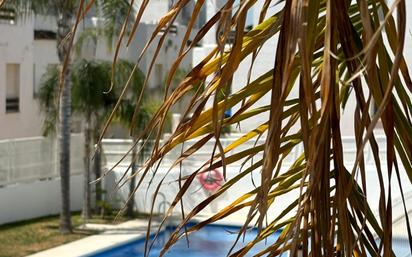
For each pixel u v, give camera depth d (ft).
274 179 6.02
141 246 50.24
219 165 5.62
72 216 58.18
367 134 3.74
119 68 54.03
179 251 48.34
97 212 58.18
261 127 5.80
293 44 3.89
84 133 57.11
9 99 71.15
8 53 69.56
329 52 3.95
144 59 69.00
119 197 57.62
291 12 3.91
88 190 55.57
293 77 5.45
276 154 4.23
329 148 4.70
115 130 67.62
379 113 3.74
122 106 54.13
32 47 72.59
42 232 52.54
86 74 53.98
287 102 5.59
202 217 51.75
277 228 6.31
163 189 55.16
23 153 56.44
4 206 54.80
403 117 5.14
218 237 50.52
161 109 5.21
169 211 5.54
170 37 69.51
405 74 4.77
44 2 49.88
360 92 4.52
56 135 58.08
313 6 4.35
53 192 59.16
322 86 3.98
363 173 4.70
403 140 5.21
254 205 4.24
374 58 4.06
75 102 54.34
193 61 60.59
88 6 5.16
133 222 55.01
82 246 48.98
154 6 69.82
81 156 61.52
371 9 5.61
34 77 75.51
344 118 48.85
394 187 43.16
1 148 54.65
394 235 21.16
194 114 5.10
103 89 54.13
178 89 5.20
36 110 73.72
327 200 4.75
